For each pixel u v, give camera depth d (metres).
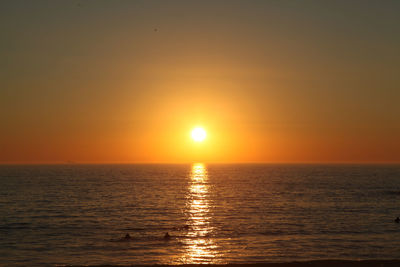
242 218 63.09
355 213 69.25
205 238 45.97
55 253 39.00
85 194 108.94
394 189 129.88
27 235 48.03
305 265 32.12
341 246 41.69
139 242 43.84
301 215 66.56
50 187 136.38
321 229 51.97
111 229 52.47
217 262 35.50
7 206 79.56
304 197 100.94
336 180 187.88
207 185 153.00
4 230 51.44
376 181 180.62
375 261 33.22
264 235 47.78
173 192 118.25
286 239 45.25
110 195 106.50
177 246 41.81
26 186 140.88
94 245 42.41
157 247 41.41
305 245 42.16
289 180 188.62
